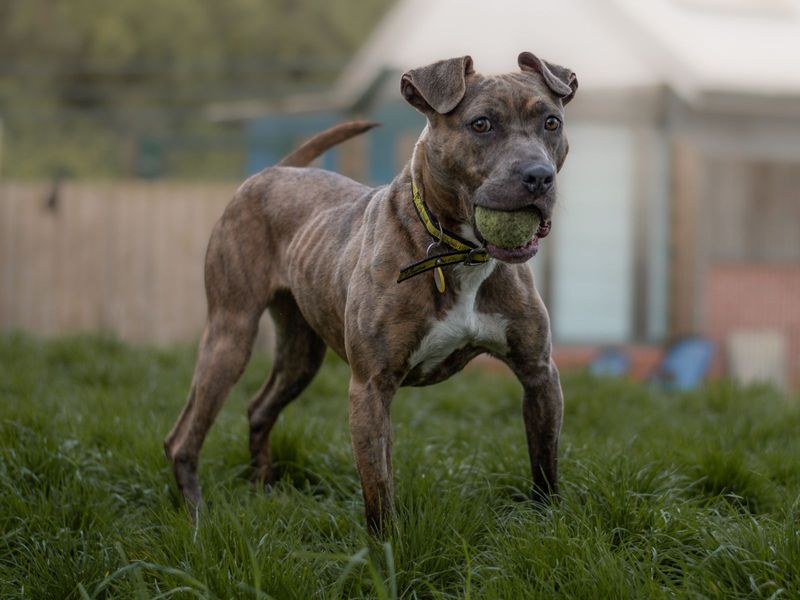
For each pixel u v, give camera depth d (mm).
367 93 13250
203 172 28703
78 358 7766
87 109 28875
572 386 6961
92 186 12016
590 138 12375
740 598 3035
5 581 3443
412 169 3789
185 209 11984
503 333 3777
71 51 28953
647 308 12539
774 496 4156
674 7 14859
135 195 12008
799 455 4754
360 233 3986
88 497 4109
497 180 3361
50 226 12086
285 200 4609
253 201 4715
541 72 3682
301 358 4848
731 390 6816
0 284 12133
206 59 28641
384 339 3668
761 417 5836
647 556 3336
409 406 6184
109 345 8344
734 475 4305
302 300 4344
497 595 3076
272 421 4859
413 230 3713
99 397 5953
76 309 12078
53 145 29031
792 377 14758
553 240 12398
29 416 5035
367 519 3633
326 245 4199
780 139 12805
